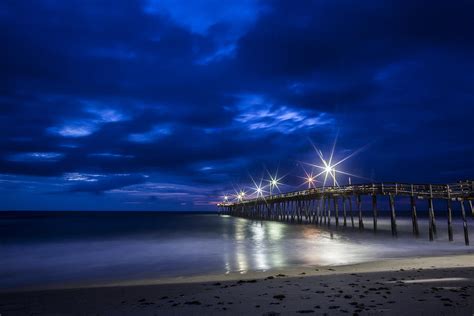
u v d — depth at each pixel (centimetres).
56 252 2948
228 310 962
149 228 6309
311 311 916
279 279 1420
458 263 1764
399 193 3472
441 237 3594
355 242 3180
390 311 888
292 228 5459
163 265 2159
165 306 1054
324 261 2105
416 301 975
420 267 1655
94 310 1071
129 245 3422
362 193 3894
